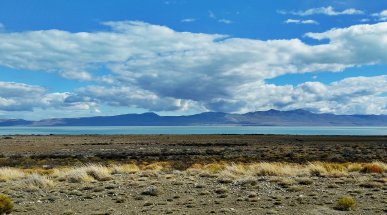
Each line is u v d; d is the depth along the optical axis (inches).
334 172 957.8
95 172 927.7
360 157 2069.4
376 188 722.8
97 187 747.4
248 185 763.4
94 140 4596.5
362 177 866.8
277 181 806.5
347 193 675.4
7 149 2972.4
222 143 3878.0
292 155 2186.3
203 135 6747.1
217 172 997.8
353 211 540.1
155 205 593.6
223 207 574.2
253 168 1063.6
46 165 1649.9
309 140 4722.0
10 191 715.4
